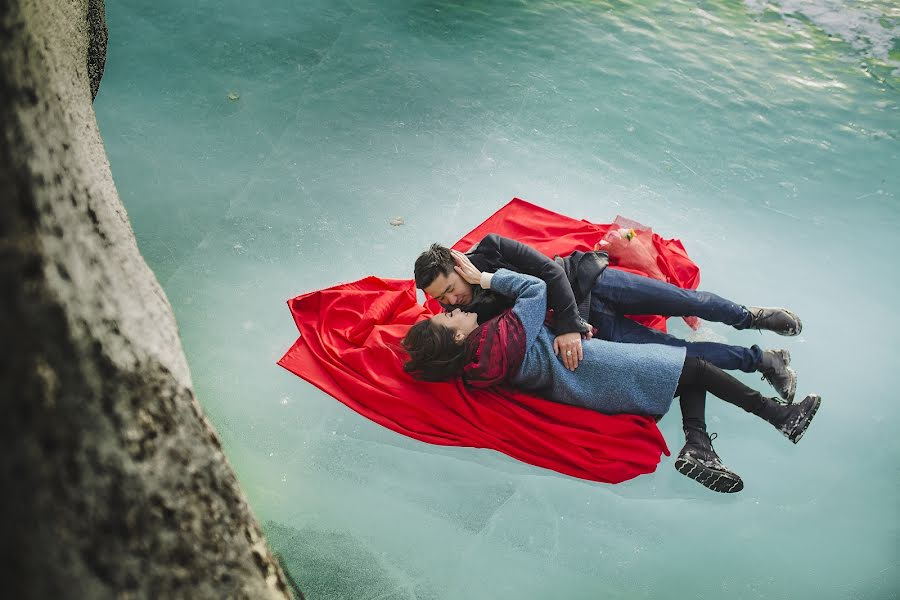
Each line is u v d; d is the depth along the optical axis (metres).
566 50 5.70
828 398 3.50
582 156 4.75
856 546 2.93
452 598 2.69
